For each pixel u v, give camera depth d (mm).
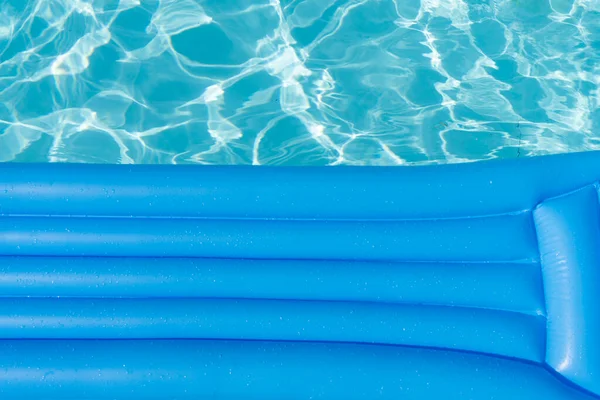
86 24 3336
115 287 2562
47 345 2492
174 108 3213
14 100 3211
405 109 3229
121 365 2471
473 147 3162
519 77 3285
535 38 3361
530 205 2650
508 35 3365
